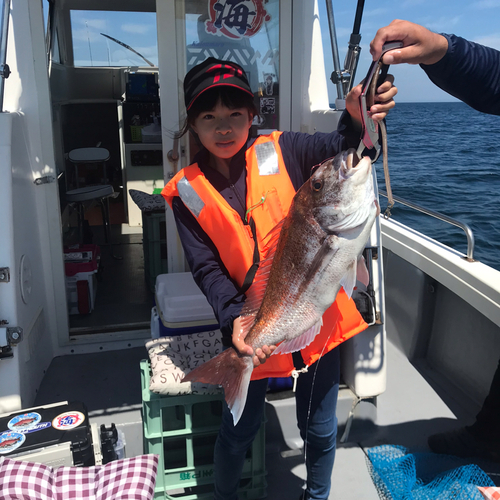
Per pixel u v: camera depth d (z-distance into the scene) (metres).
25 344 2.54
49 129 2.95
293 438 2.52
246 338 1.45
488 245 11.45
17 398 2.42
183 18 3.00
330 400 1.80
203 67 1.53
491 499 1.63
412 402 2.82
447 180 20.12
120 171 6.77
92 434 2.09
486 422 2.37
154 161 5.94
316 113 3.16
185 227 1.75
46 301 3.10
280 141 1.70
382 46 1.15
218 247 1.68
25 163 2.77
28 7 2.81
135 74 5.79
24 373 2.53
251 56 3.16
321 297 1.34
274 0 3.10
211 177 1.70
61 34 5.46
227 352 1.49
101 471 1.79
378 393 2.51
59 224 3.05
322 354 1.69
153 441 2.07
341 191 1.21
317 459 1.87
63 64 5.68
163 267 4.11
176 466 2.32
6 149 2.42
